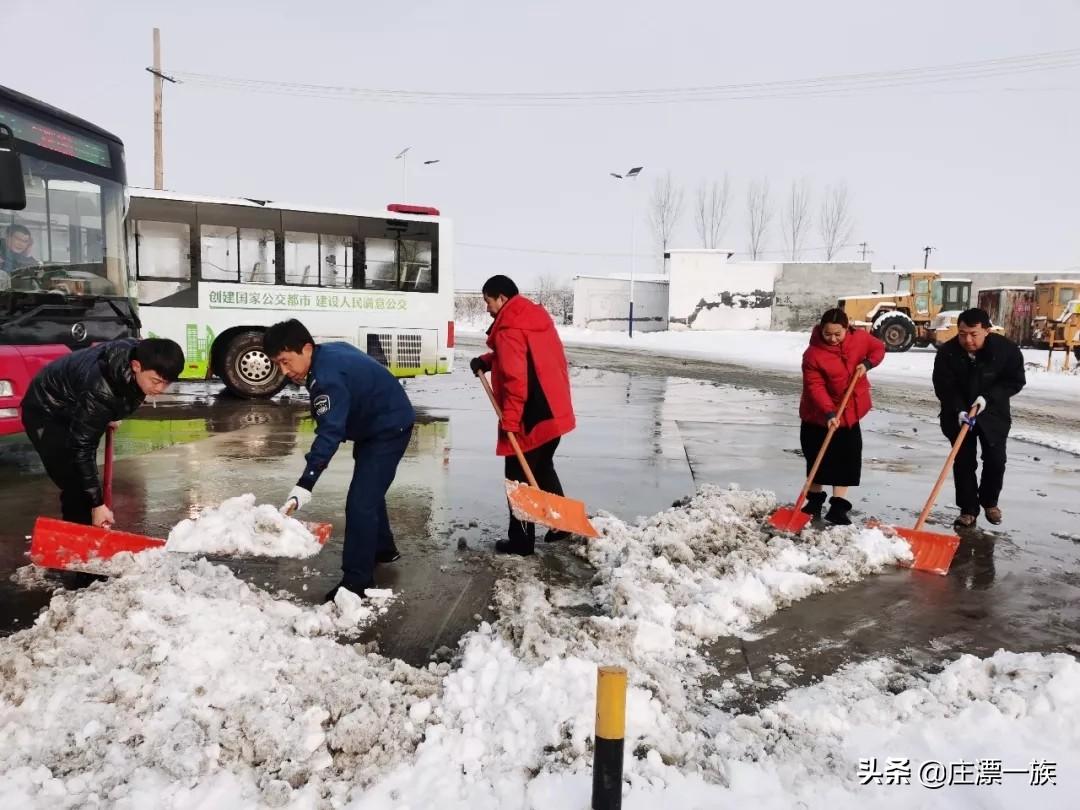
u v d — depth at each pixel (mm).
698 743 2799
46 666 3131
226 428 9359
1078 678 3107
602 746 2215
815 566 4570
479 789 2508
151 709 2875
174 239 11227
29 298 6742
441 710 2928
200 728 2760
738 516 5508
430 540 5121
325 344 4020
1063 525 5777
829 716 2957
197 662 3150
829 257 59594
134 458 7520
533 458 4984
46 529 4078
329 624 3699
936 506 6297
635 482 6875
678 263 38500
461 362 21875
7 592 4070
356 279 12172
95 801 2395
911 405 13148
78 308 7223
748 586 4105
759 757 2719
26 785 2457
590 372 18703
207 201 11344
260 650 3297
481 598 4145
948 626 3918
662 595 3996
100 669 3113
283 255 11750
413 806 2428
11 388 6352
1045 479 7414
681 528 5082
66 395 4207
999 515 5652
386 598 4086
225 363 11508
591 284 42469
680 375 18094
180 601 3607
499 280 4875
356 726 2764
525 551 4832
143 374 3984
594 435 9406
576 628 3607
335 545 4984
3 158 5910
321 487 6535
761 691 3230
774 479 7113
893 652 3617
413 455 7988
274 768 2623
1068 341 19703
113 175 7906
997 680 3230
